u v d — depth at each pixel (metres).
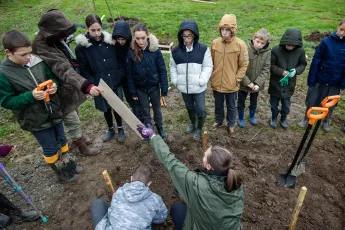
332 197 3.38
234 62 3.83
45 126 3.12
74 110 3.66
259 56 3.92
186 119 4.84
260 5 12.78
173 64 3.96
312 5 12.27
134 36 3.42
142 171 2.50
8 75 2.74
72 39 3.50
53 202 3.41
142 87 3.84
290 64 3.91
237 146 4.20
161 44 8.33
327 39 3.87
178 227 2.72
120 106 2.96
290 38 3.67
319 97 4.28
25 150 4.23
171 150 4.15
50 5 12.99
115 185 3.61
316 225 3.06
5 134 4.56
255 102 4.41
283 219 3.12
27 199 3.05
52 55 2.99
